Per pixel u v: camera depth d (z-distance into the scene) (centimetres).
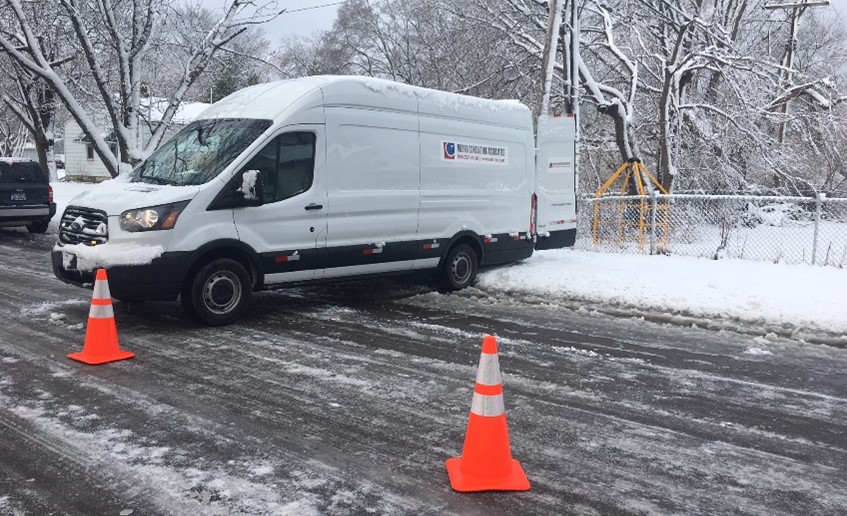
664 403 537
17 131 4744
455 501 368
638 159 1748
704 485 395
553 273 1032
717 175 1930
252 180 732
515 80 2128
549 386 573
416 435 456
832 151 1894
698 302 866
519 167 1066
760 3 2180
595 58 2245
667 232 1359
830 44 2627
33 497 363
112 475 388
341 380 571
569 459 426
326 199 811
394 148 883
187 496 366
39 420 467
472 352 671
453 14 2159
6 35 1995
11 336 686
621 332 778
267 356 638
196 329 735
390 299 942
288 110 782
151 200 702
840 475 412
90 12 1886
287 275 793
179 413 486
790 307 824
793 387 587
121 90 1891
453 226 965
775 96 1978
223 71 2203
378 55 3120
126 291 691
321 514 350
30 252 1352
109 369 586
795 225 1398
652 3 1945
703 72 2186
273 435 451
